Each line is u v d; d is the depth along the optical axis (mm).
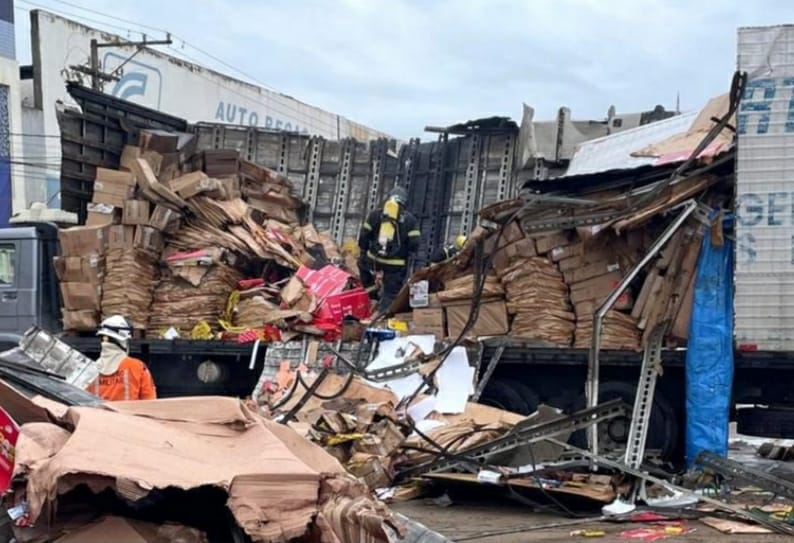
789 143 7688
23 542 3814
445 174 11625
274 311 9859
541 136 11047
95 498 4047
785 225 7719
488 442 7594
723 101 8719
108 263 10125
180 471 3873
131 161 10633
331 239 12023
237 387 10109
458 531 6668
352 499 3982
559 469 7535
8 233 10680
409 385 8789
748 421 8445
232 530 3863
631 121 11289
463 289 9219
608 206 8297
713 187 8164
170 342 9750
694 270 8203
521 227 8898
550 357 8664
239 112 31844
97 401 5121
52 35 25828
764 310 7785
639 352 8406
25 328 10594
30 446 3951
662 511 6941
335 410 8445
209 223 10516
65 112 10539
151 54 27984
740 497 7609
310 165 12312
